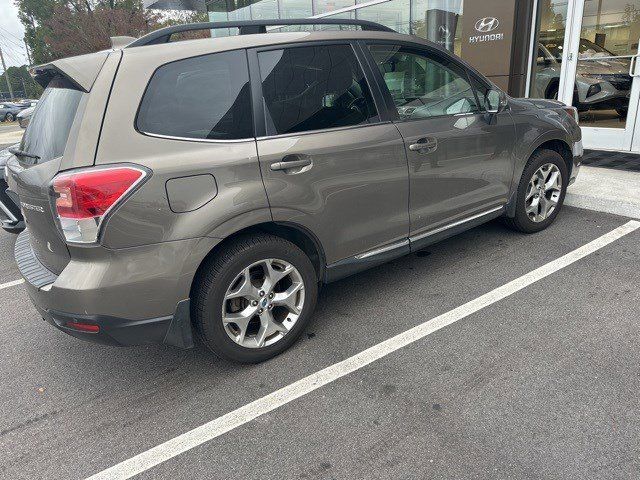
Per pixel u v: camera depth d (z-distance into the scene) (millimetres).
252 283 2754
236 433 2314
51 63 2520
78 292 2227
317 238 2842
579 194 4812
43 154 2457
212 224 2406
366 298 3482
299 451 2174
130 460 2209
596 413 2221
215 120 2484
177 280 2379
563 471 1940
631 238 4000
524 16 6688
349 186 2879
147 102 2336
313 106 2791
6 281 4426
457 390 2459
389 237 3197
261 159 2537
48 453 2289
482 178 3619
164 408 2537
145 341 2434
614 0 6043
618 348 2660
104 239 2209
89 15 30766
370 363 2746
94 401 2643
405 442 2162
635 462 1954
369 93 3020
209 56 2525
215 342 2615
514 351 2721
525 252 3932
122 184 2195
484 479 1937
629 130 6281
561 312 3057
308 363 2805
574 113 4445
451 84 3455
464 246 4164
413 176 3176
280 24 2793
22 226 4715
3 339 3375
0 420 2545
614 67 6262
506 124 3686
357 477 2006
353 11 9500
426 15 8242
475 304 3254
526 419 2225
